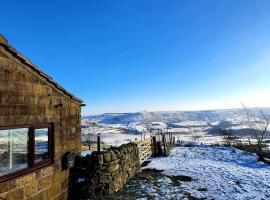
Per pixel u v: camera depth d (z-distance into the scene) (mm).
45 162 7059
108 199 8195
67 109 8289
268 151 19250
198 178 11602
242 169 13469
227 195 9039
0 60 5441
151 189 9414
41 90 6859
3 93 5500
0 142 5625
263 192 9367
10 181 5637
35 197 6453
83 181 8414
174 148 23547
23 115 6105
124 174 10094
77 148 8922
